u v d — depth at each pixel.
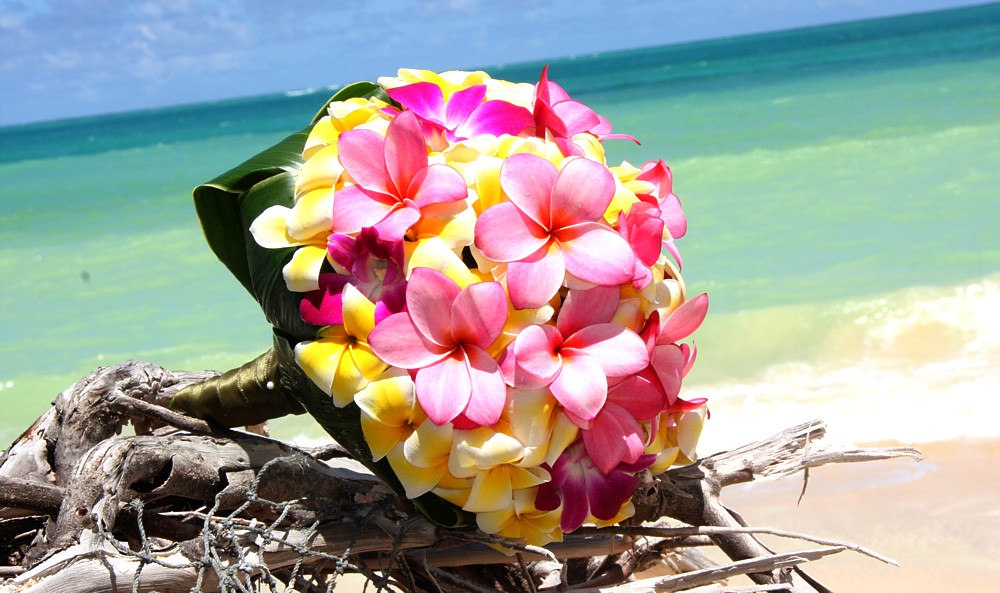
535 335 0.73
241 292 3.09
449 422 0.73
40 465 0.98
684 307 0.78
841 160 4.71
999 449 1.58
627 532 0.86
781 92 9.44
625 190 0.79
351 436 0.80
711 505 0.93
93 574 0.78
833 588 1.22
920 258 2.77
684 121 7.45
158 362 2.42
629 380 0.76
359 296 0.74
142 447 0.85
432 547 0.88
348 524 0.84
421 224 0.75
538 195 0.74
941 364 1.97
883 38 20.92
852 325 2.21
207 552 0.77
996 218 3.20
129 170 7.95
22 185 7.03
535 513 0.78
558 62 37.75
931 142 4.98
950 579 1.22
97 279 3.41
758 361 2.09
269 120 16.14
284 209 0.78
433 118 0.80
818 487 1.52
